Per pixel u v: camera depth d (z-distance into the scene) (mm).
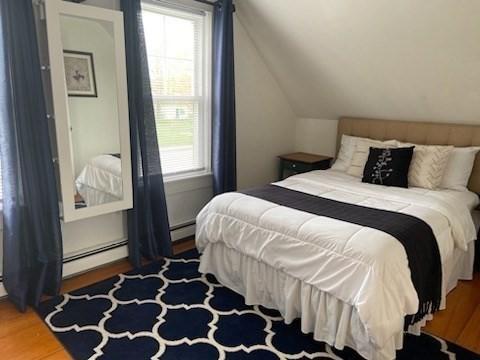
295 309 2100
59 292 2438
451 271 2479
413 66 2918
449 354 1953
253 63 3693
